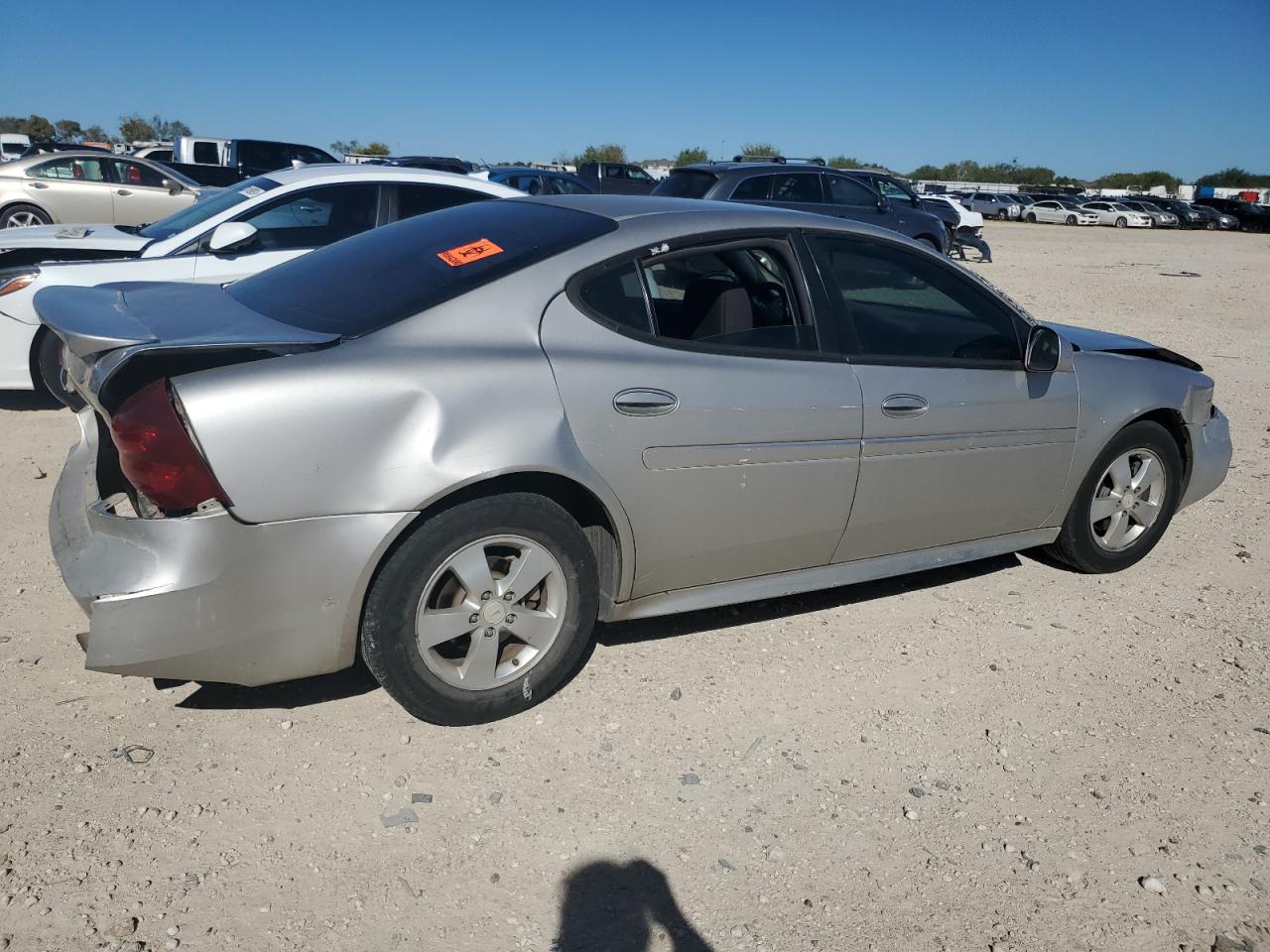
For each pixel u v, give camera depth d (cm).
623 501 331
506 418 305
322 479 285
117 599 278
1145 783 321
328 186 690
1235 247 3356
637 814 292
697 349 347
